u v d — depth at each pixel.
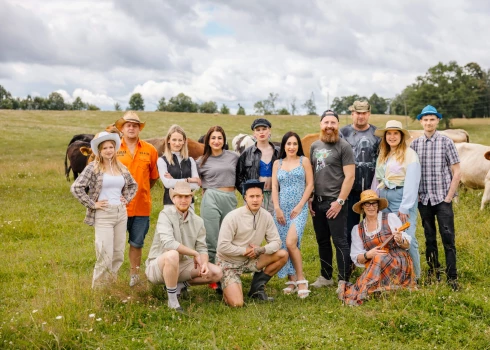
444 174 5.91
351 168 5.85
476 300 5.02
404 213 5.75
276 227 5.92
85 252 7.90
